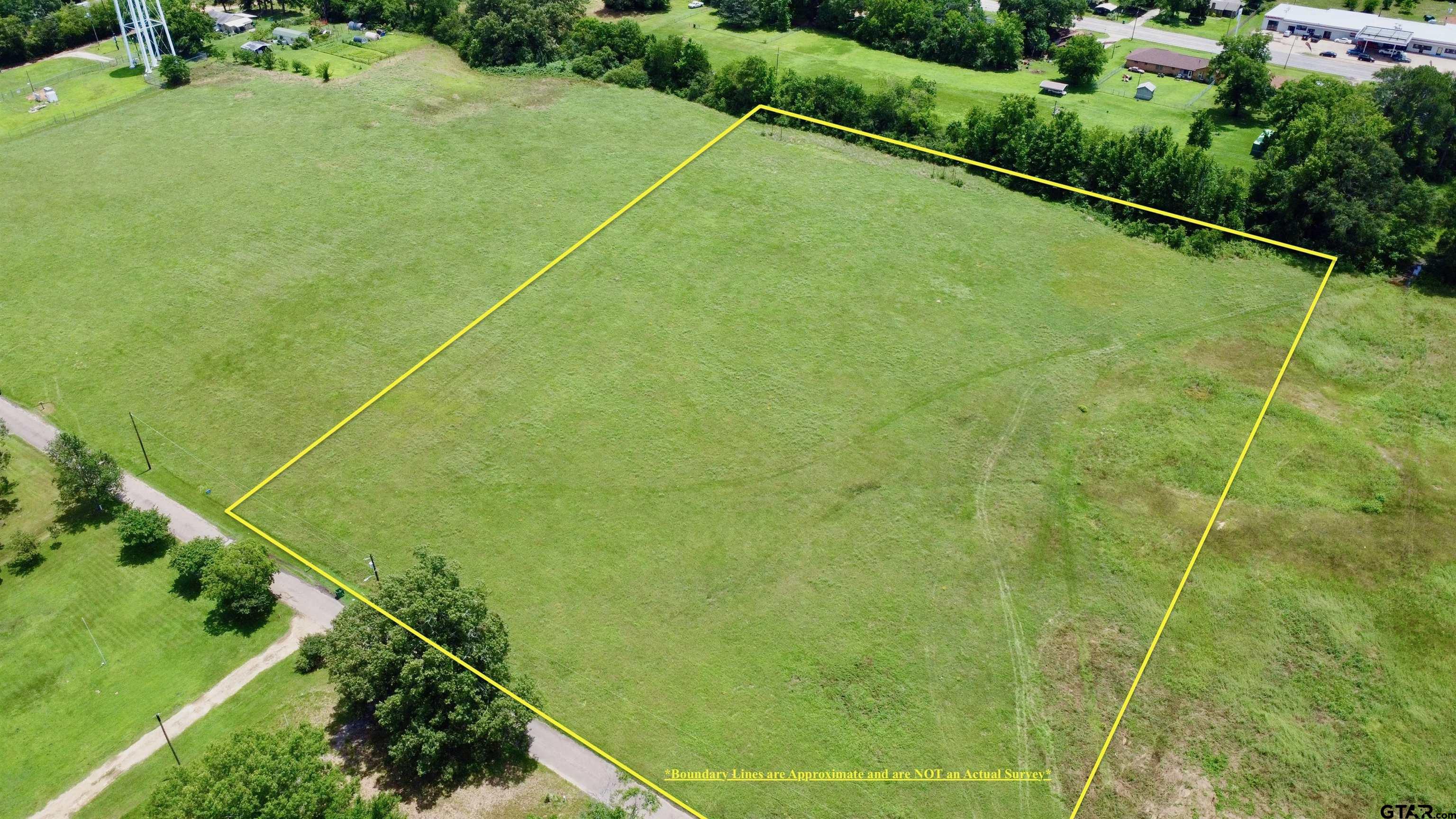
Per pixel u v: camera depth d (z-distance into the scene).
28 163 104.31
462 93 123.75
